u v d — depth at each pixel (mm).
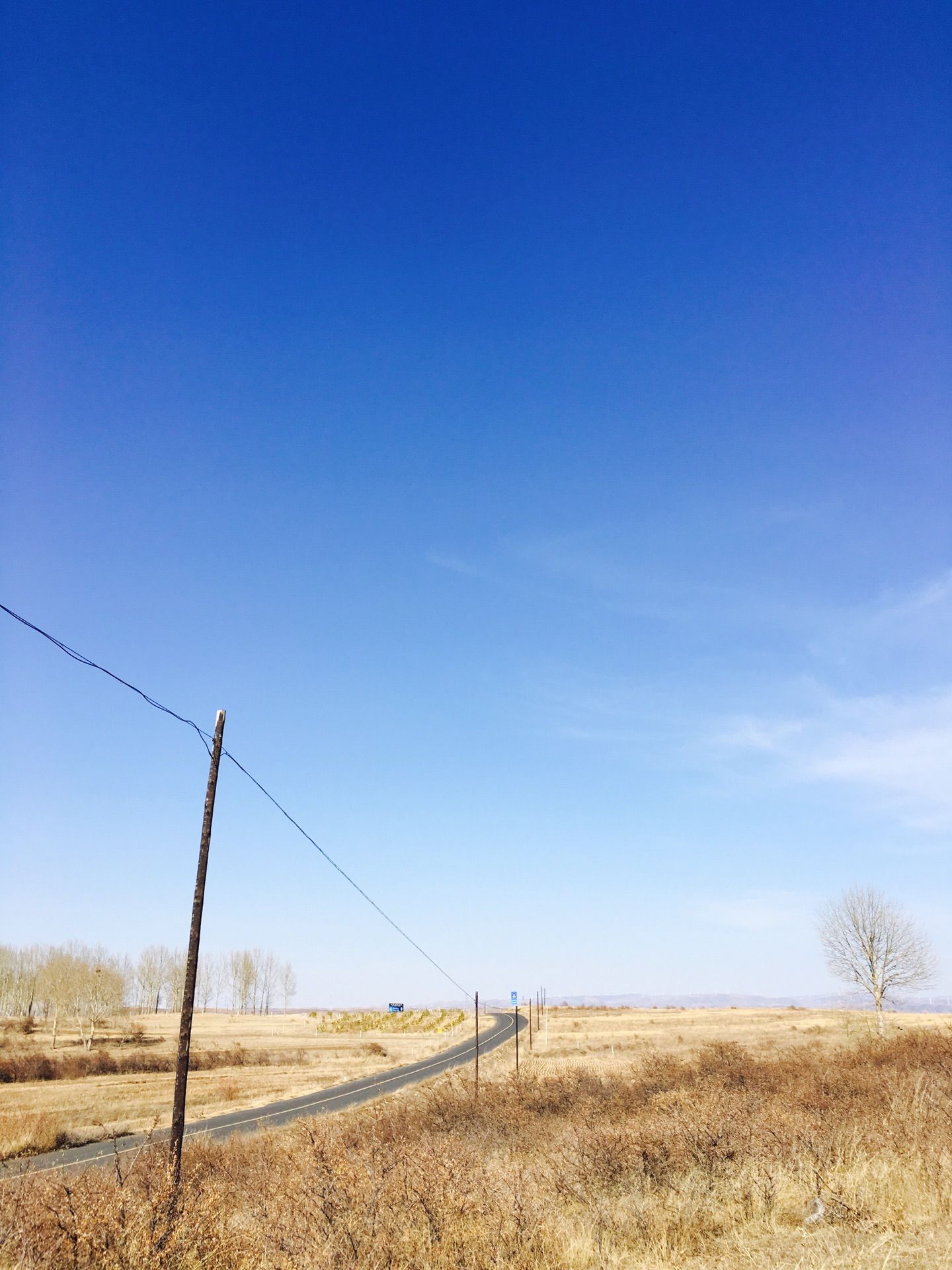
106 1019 106312
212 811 15211
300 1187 10477
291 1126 27250
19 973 114438
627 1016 109938
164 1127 32656
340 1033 107500
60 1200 9555
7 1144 27109
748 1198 11000
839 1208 9977
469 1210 9984
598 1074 33812
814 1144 12508
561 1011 136750
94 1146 28484
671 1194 11406
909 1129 12703
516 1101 23734
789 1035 60531
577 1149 13531
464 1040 81250
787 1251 8703
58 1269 8516
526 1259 9203
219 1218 10102
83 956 118875
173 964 137375
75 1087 50094
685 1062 32531
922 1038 31453
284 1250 9188
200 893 14742
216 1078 55844
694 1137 13242
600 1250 9633
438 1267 9102
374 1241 9281
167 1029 109750
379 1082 47531
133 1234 9008
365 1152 12172
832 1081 21672
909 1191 9906
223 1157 17141
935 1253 7801
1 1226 9023
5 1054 69125
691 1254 9312
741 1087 23438
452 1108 23219
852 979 50438
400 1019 128625
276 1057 71250
